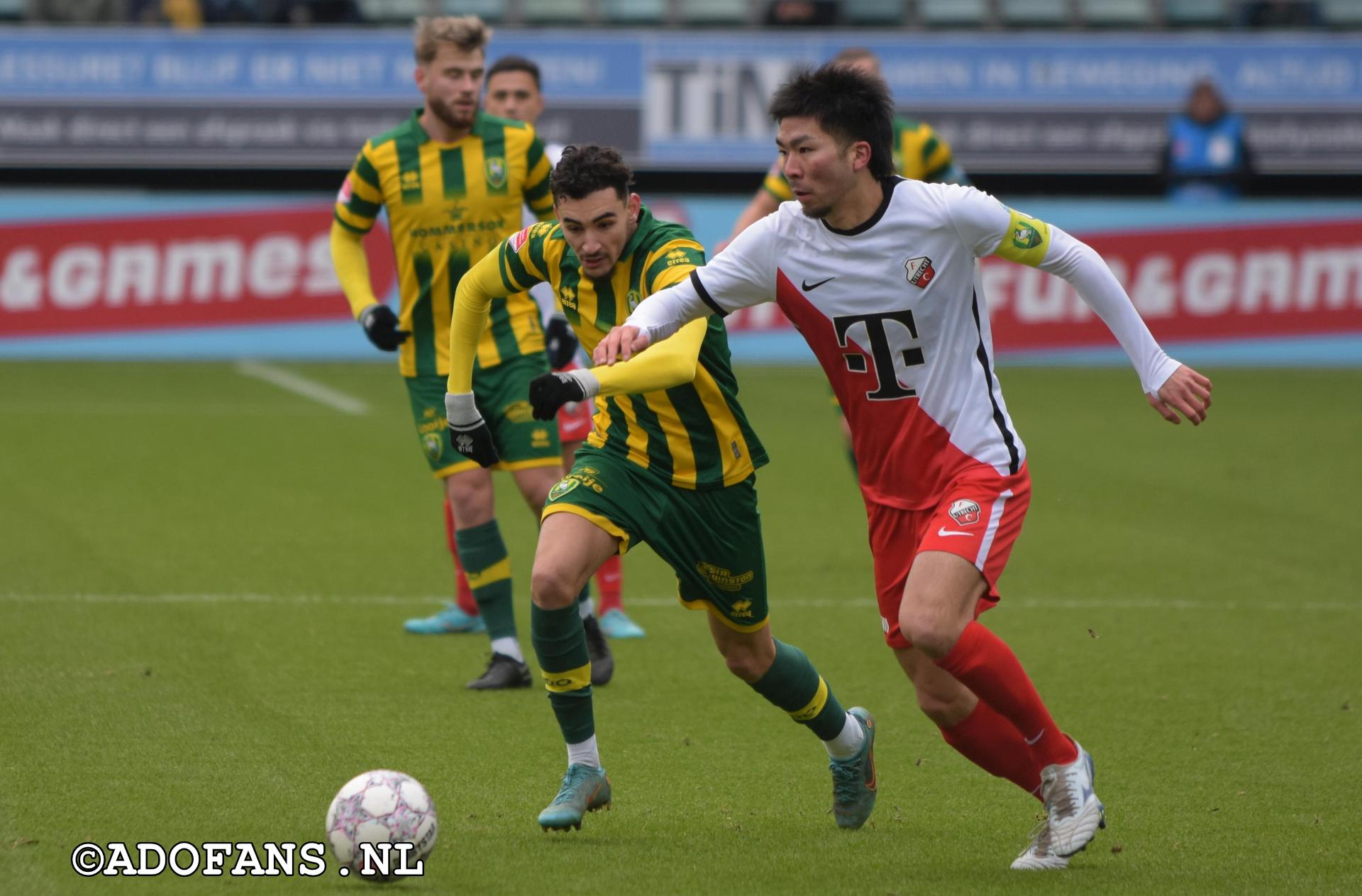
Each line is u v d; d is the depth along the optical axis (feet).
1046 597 94.17
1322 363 202.18
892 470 50.52
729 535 53.78
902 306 48.65
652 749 63.52
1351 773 61.57
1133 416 168.76
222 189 228.63
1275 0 225.97
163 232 194.49
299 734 63.82
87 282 193.26
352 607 88.28
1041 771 50.29
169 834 51.16
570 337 79.82
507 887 46.98
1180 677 76.59
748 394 181.68
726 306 50.24
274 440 147.95
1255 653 81.61
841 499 126.41
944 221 48.06
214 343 197.26
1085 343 203.00
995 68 205.87
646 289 53.21
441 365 74.79
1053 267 48.93
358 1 222.48
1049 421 164.86
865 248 48.49
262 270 197.77
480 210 75.41
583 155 51.67
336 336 200.54
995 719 51.72
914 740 66.03
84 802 54.19
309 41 202.08
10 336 192.03
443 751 62.03
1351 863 50.65
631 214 53.16
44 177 228.43
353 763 59.98
